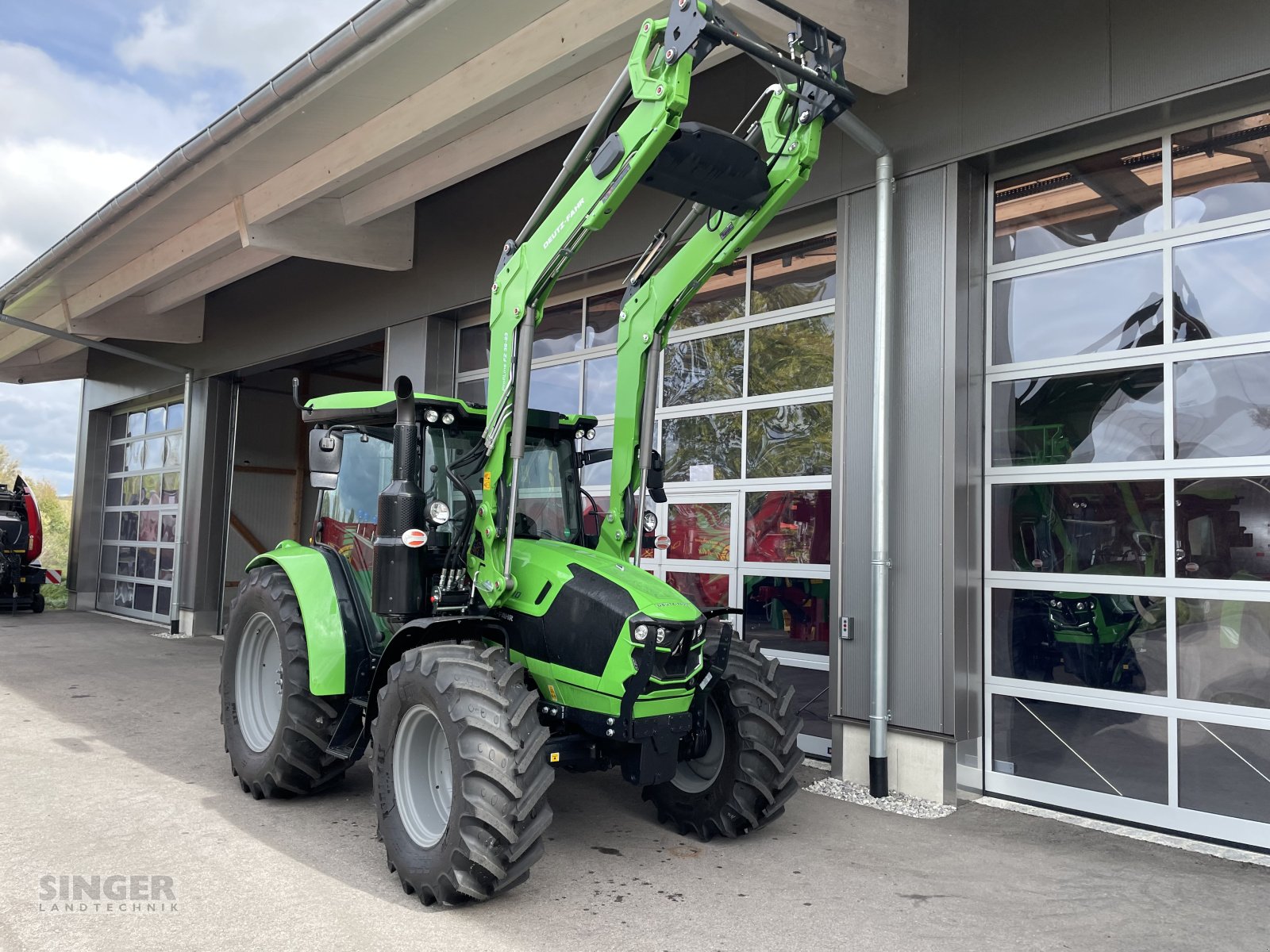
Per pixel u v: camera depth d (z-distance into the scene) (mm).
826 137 5770
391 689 3625
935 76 5277
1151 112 4566
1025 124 4918
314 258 8352
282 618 4480
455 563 3963
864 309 5512
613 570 3855
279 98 6176
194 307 12328
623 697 3516
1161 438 4664
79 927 3090
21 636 11352
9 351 14227
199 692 7617
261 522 12992
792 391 6160
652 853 4020
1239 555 4375
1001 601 5168
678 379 6961
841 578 5445
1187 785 4457
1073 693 4855
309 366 13711
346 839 4062
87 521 15391
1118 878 3846
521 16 5176
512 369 3912
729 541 6496
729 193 3686
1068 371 5008
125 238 9023
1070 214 5066
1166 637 4574
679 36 3248
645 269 4324
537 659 3836
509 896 3480
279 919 3209
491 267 8086
